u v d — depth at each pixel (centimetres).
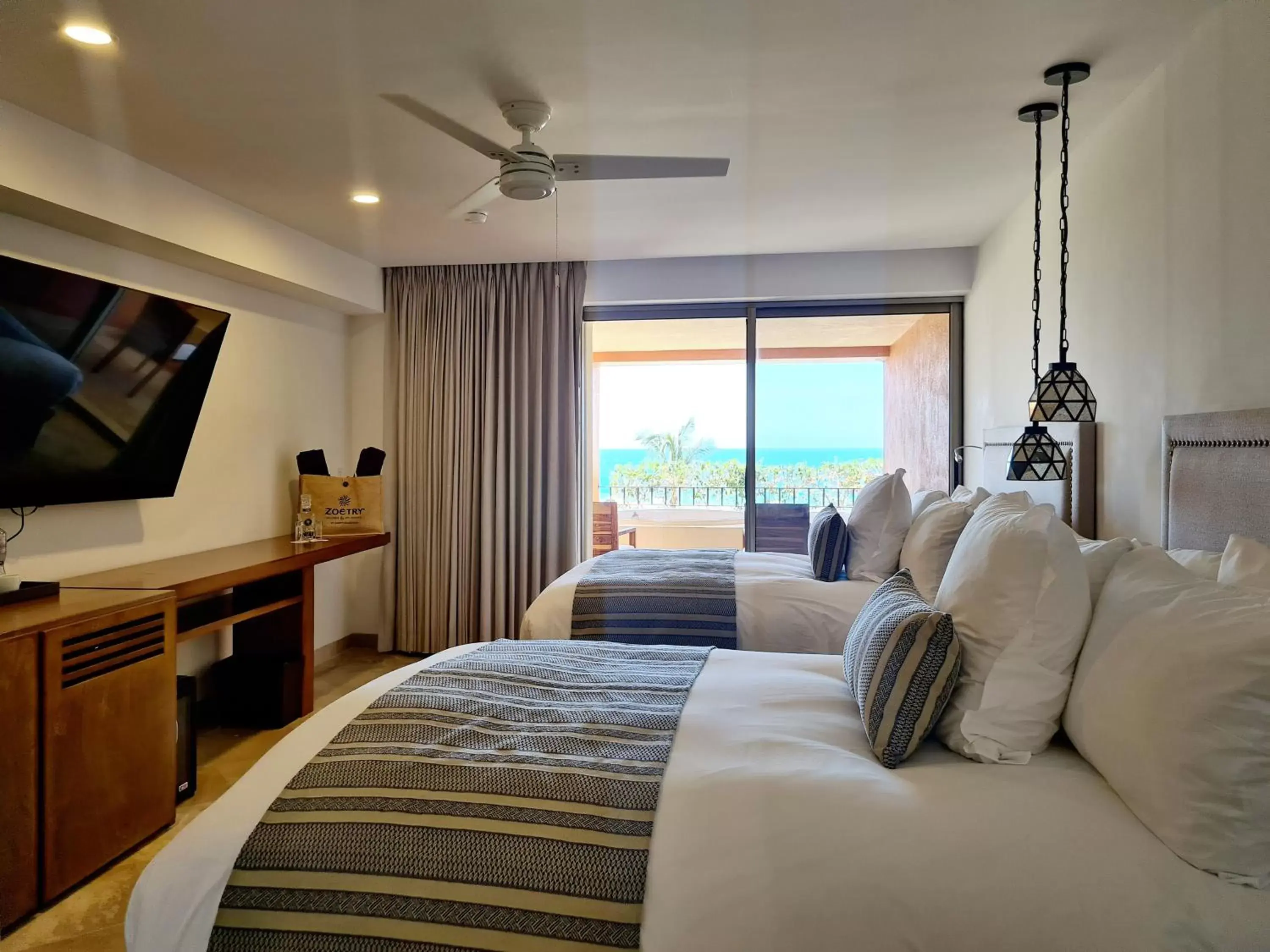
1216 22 199
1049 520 163
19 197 254
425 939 127
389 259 459
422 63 224
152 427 317
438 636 480
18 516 274
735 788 139
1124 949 111
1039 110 259
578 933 124
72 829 222
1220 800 117
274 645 374
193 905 134
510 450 473
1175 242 221
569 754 156
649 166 259
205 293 366
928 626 156
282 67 225
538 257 457
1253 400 185
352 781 149
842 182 329
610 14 199
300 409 442
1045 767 148
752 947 118
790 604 315
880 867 122
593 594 327
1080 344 294
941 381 477
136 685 247
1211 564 171
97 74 228
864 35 211
